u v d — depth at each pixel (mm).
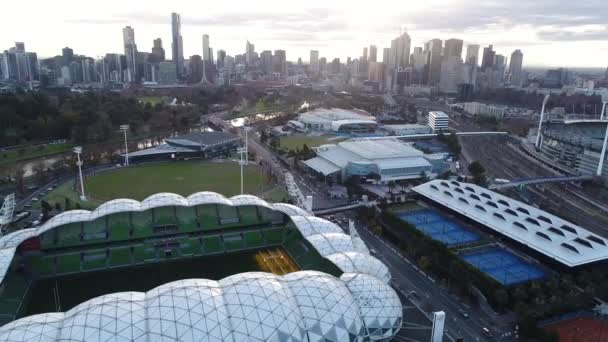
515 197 183750
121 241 119562
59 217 111938
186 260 114688
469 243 130250
